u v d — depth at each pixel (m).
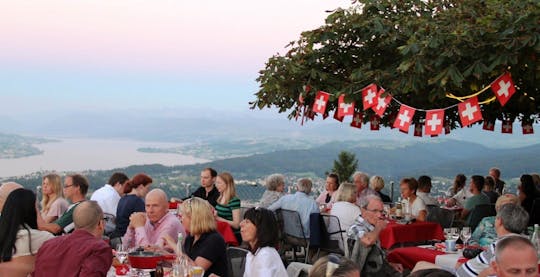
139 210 8.05
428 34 7.50
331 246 9.00
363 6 8.87
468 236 7.05
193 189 11.48
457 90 8.25
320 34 8.83
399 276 5.91
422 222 9.18
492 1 7.42
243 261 5.55
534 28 6.84
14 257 4.59
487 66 7.17
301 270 4.91
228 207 9.01
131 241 6.41
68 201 8.26
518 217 5.15
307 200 9.24
